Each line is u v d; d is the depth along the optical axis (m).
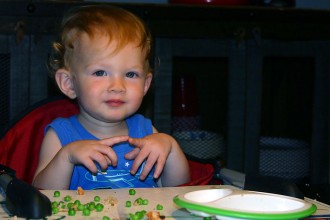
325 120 1.59
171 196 0.75
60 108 1.16
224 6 1.47
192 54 1.48
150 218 0.59
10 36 1.36
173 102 1.53
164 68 1.47
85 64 1.03
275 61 1.59
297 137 1.62
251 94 1.54
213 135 1.56
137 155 0.98
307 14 1.53
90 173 1.04
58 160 0.94
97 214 0.63
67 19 1.10
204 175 0.98
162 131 1.49
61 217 0.60
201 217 0.61
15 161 1.10
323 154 1.61
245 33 1.51
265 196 0.60
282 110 1.61
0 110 1.38
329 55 1.57
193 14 1.46
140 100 1.05
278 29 1.53
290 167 1.60
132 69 1.03
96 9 1.10
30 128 1.12
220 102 1.56
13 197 0.63
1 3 1.34
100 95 1.02
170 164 1.06
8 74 1.38
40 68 1.38
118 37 1.01
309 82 1.60
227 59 1.52
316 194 1.38
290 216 0.54
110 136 1.11
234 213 0.54
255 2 1.59
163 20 1.45
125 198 0.73
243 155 1.55
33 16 1.36
